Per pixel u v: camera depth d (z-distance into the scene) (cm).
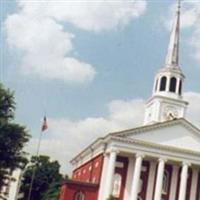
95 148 7119
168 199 6750
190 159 6644
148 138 6644
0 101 4394
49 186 9838
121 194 6550
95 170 6881
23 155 4556
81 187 6481
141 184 6719
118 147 6475
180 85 7825
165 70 7862
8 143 4375
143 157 6519
